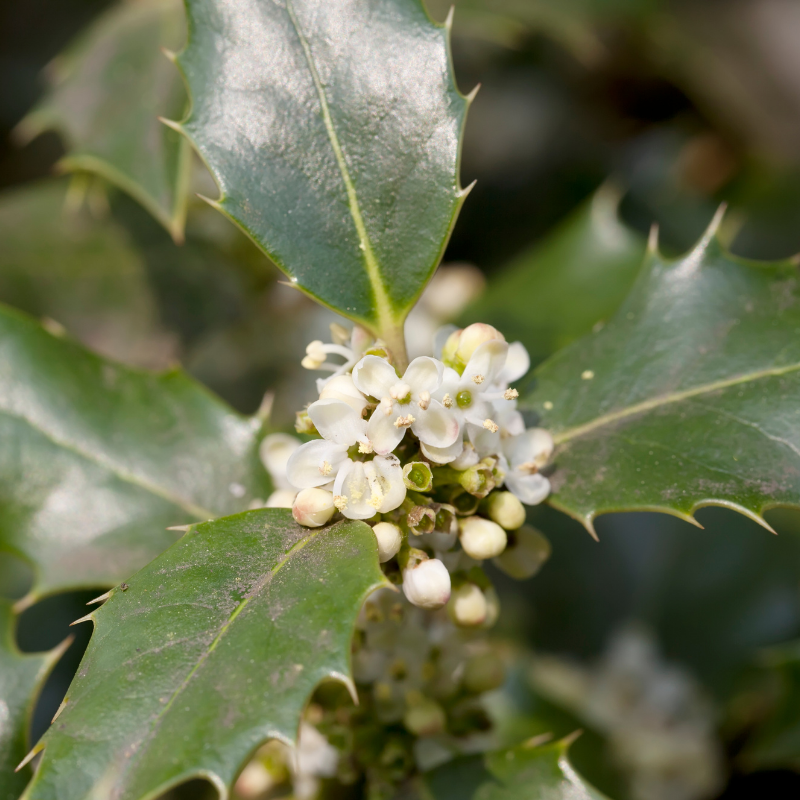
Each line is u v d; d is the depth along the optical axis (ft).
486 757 0.69
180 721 0.59
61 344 0.73
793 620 1.00
